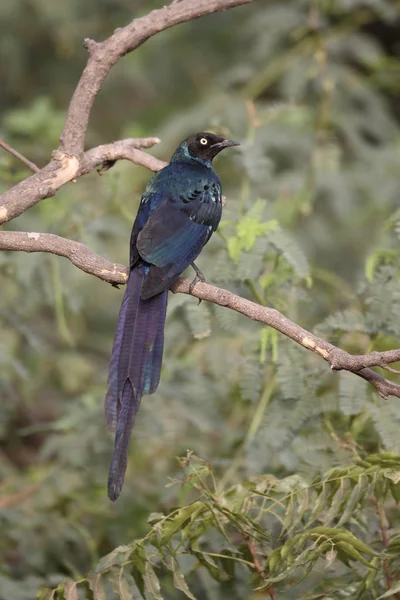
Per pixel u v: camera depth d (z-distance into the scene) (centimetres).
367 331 944
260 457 1046
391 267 977
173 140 1597
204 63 1867
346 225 1634
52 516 1187
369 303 959
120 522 1196
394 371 710
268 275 990
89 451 1199
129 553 791
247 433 1072
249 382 988
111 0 1864
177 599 990
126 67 1838
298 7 1675
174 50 1858
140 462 1262
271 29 1672
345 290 1254
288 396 934
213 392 1203
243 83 1730
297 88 1611
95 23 1870
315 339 740
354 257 1617
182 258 891
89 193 1491
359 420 937
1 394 1337
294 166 1614
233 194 1507
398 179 1645
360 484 784
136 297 823
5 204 848
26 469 1412
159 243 888
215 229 958
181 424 1207
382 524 848
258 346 998
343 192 1577
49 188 870
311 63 1645
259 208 994
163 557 797
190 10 920
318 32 1645
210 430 1186
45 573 1143
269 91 1795
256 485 836
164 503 1124
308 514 862
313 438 931
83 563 1165
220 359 1184
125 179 1508
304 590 909
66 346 1484
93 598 798
